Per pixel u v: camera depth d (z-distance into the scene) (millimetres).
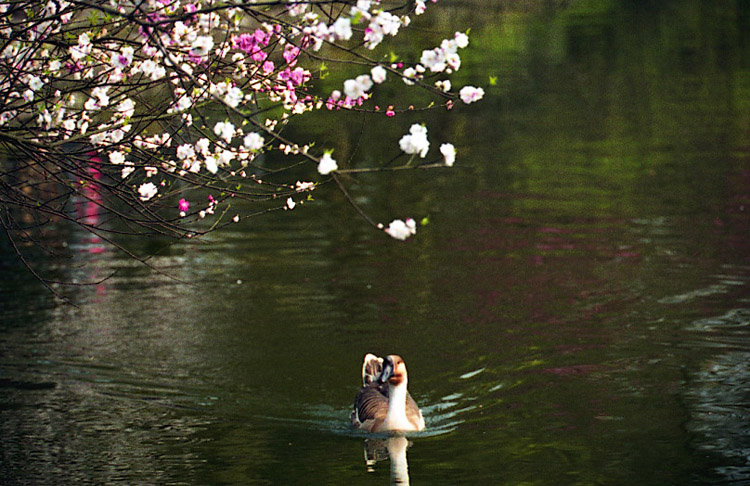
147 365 14805
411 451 11750
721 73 41906
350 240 21234
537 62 45188
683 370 13930
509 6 56250
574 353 14758
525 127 33219
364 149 29984
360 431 12492
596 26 56094
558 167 27531
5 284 18859
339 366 14703
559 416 12602
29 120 8484
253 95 9180
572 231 21203
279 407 13305
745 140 29906
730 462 11023
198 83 7875
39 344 15695
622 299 16906
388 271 18984
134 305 17469
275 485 10766
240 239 21422
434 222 22438
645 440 11734
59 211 8945
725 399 12891
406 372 13562
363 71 23391
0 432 12383
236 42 8859
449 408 13133
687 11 62094
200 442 12141
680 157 28047
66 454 11734
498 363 14484
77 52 8195
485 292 17578
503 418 12641
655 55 46938
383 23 7809
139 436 12312
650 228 21156
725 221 21453
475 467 11188
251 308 17141
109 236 21844
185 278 18922
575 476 10805
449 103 8367
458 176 26984
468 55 46312
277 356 15094
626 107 35875
